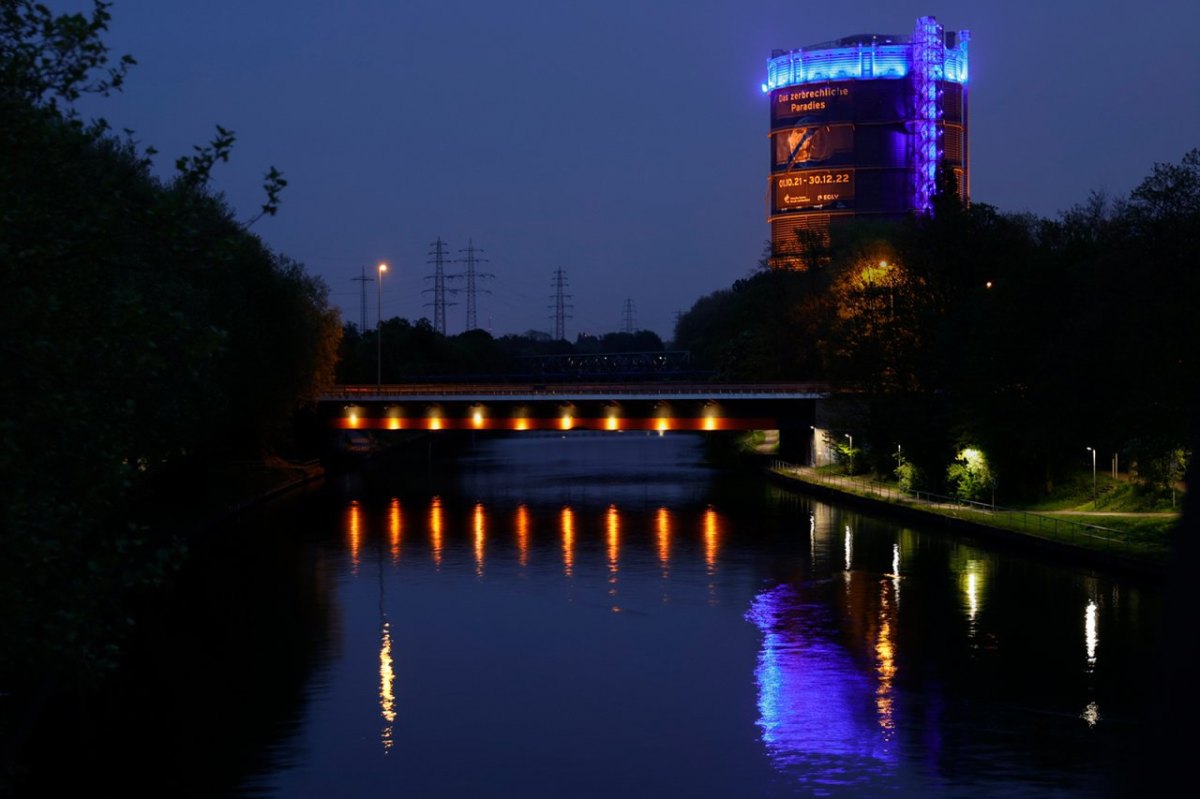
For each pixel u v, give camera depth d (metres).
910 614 55.94
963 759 35.41
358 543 81.06
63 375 22.97
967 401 91.06
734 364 162.62
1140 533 69.19
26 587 22.84
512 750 36.81
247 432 106.56
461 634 52.97
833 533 84.56
